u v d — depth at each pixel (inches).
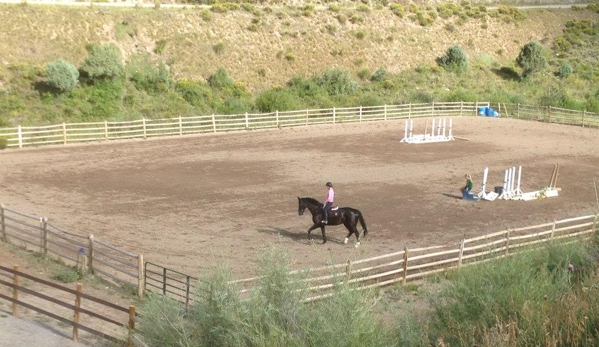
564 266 548.1
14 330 519.2
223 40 2410.2
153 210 968.3
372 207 1022.4
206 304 416.8
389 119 2053.4
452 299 488.1
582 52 3166.8
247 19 2578.7
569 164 1427.2
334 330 379.9
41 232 749.9
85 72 1958.7
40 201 996.6
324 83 2370.8
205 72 2244.1
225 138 1647.4
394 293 644.7
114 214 939.3
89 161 1316.4
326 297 441.1
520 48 3112.7
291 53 2488.9
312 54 2546.8
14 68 1870.1
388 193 1117.7
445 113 2170.3
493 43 3070.9
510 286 453.4
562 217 996.6
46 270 697.6
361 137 1707.7
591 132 1892.2
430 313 518.3
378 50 2714.1
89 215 929.5
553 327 373.4
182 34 2338.8
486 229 917.8
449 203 1064.2
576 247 610.2
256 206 1008.9
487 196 1092.5
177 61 2228.1
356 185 1168.2
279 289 410.3
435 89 2539.4
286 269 420.8
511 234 888.9
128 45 2181.3
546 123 2054.6
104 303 484.7
